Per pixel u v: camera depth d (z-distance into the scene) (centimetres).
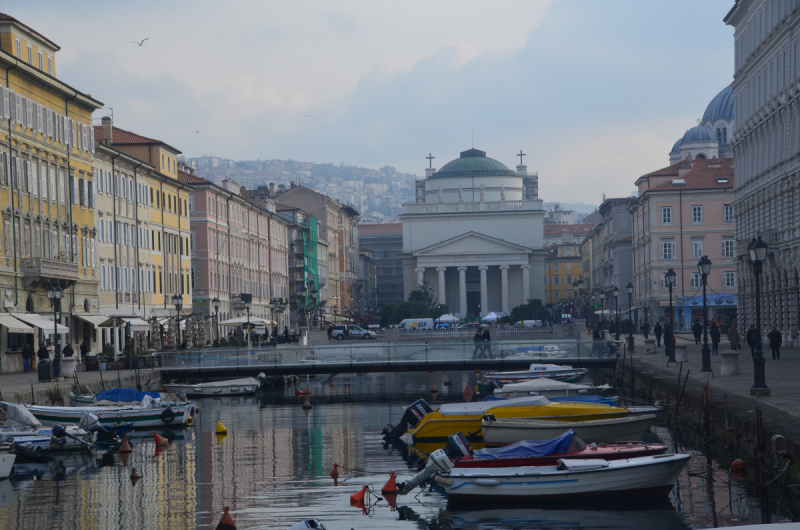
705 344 4462
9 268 6044
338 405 5241
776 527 1129
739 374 4350
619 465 2398
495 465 2497
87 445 3553
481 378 6625
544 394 4509
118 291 8088
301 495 2661
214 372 6234
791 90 6512
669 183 11962
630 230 15850
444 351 6288
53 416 3906
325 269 17450
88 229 7375
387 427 3850
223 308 11194
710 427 3206
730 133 16112
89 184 7462
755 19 7612
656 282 11844
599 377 6694
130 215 8462
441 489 2708
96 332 7494
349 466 3138
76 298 7088
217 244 11069
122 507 2553
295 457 3350
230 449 3578
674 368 5162
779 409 2917
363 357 6272
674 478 2434
